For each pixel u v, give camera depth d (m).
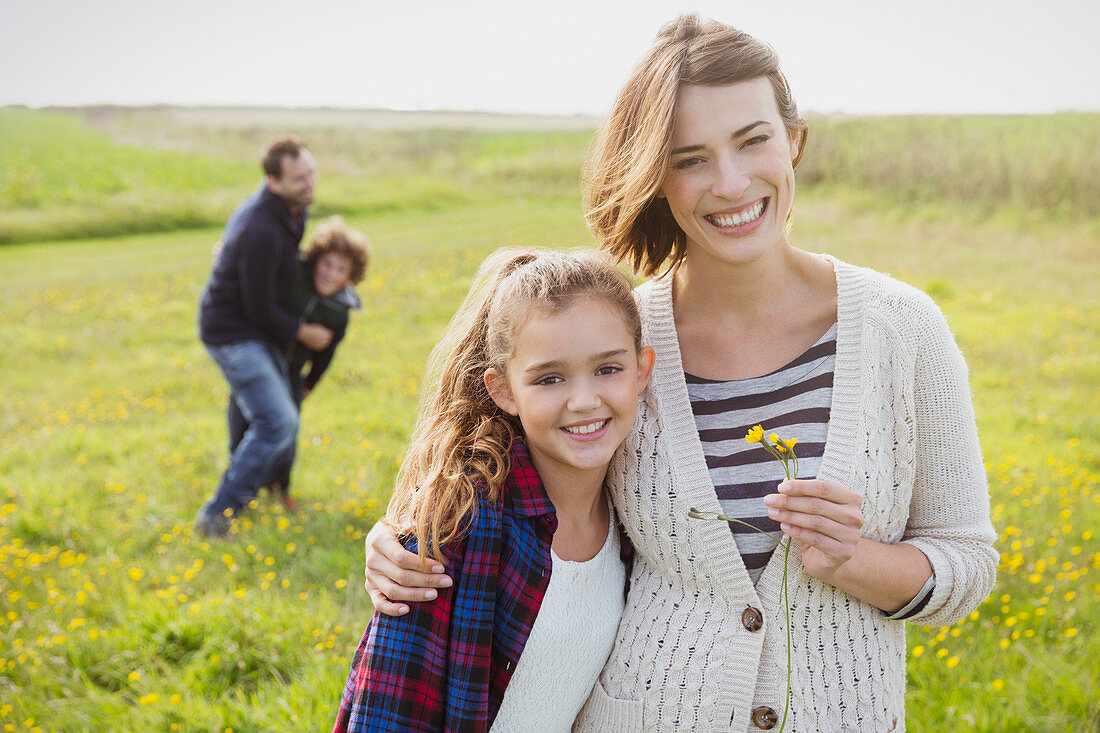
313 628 3.60
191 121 41.59
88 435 6.97
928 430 1.66
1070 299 9.78
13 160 27.09
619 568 1.87
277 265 5.11
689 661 1.70
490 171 26.34
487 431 1.75
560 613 1.70
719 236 1.69
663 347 1.81
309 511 5.16
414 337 9.83
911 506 1.74
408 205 22.45
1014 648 3.21
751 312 1.77
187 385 8.60
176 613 3.71
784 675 1.65
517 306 1.67
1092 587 3.68
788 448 1.51
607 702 1.77
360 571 4.19
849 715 1.64
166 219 21.70
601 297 1.65
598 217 1.91
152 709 3.07
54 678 3.36
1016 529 4.14
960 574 1.61
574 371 1.63
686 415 1.75
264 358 5.13
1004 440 5.74
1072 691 2.90
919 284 10.38
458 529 1.63
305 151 5.12
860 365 1.65
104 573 4.31
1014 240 13.48
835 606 1.65
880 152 17.73
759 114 1.64
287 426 5.17
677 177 1.70
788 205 1.72
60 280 15.20
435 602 1.60
